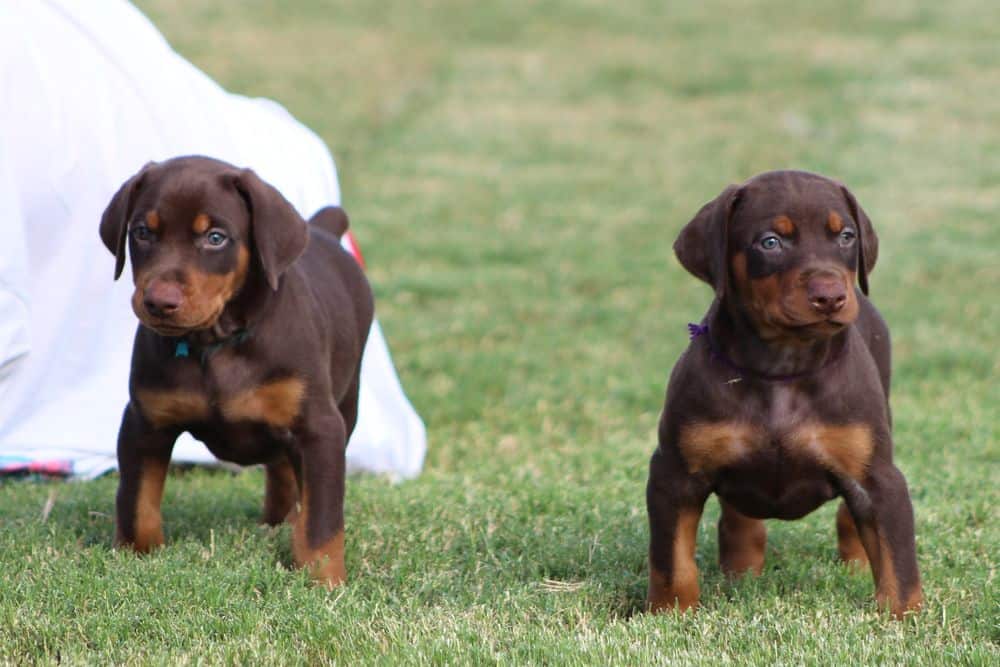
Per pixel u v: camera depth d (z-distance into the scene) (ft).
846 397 23.32
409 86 118.62
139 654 21.39
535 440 41.19
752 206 23.27
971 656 21.09
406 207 82.33
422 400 45.44
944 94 112.37
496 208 82.89
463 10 150.10
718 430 23.41
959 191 85.35
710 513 31.94
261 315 25.38
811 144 98.89
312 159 40.68
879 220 78.43
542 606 24.27
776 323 22.45
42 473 33.88
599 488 33.55
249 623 22.47
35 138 34.71
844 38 134.82
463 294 63.10
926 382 47.52
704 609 23.67
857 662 21.01
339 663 21.27
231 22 137.90
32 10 35.83
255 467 36.29
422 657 21.08
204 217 24.41
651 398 46.29
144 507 26.27
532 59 129.70
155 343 25.59
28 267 34.58
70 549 26.37
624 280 66.49
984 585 25.02
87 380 35.50
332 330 28.22
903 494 23.39
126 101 36.24
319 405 25.93
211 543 26.48
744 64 125.80
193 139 36.83
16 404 34.45
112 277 35.58
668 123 107.45
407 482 34.91
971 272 67.05
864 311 26.78
